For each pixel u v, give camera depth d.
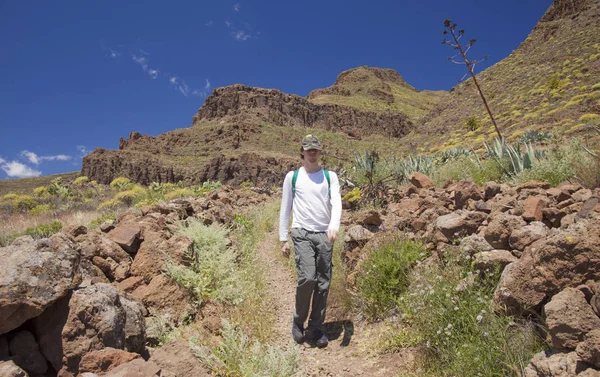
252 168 92.44
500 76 69.88
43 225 8.57
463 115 60.78
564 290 2.57
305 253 3.96
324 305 4.09
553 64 60.06
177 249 4.70
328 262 4.05
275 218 11.18
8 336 2.59
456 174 9.77
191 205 7.92
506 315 3.00
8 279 2.49
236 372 3.16
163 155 130.75
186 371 2.81
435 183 9.81
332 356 3.75
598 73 43.25
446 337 3.15
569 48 63.66
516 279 2.98
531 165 8.15
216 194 12.20
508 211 4.47
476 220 4.46
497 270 3.37
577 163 6.79
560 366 2.30
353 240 5.29
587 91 37.66
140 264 4.32
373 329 4.09
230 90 193.00
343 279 4.88
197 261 4.91
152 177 111.94
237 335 3.54
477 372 2.78
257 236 8.42
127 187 26.00
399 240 4.73
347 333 4.15
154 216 5.92
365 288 4.40
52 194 26.64
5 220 13.68
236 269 5.16
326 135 159.00
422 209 6.05
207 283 4.36
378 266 4.39
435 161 13.04
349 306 4.56
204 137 143.88
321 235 4.04
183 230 5.82
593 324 2.38
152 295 4.02
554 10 85.69
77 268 2.98
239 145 138.88
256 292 4.81
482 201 5.48
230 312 4.20
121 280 4.21
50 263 2.72
